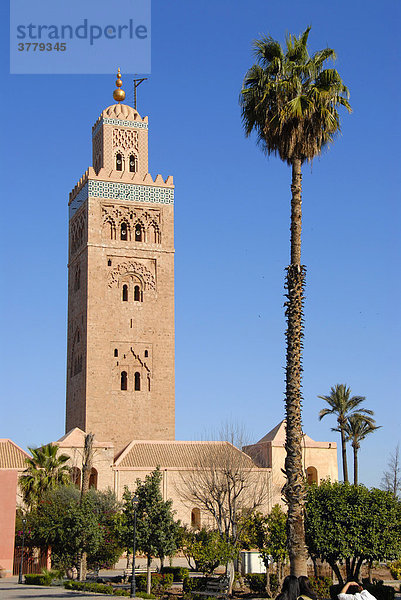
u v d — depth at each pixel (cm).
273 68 3781
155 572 6519
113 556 6325
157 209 10050
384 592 4606
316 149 3775
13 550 6838
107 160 10081
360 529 5031
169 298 9869
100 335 9494
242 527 6003
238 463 7775
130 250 9831
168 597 5250
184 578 5688
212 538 5731
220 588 5428
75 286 10138
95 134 10581
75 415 9662
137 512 5631
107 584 5738
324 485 5369
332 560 5197
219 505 6438
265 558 5600
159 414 9512
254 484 8369
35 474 7244
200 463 7925
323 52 3812
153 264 9919
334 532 5022
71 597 4331
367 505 5075
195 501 8156
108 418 9312
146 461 8581
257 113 3769
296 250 3650
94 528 5888
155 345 9688
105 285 9650
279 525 5494
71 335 10156
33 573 6788
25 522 6253
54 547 6047
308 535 5103
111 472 8281
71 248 10494
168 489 8350
